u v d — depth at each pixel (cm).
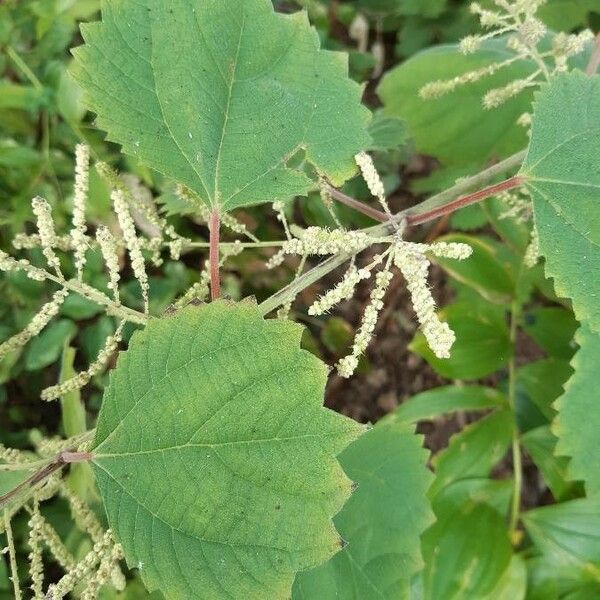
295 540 17
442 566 33
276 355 17
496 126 38
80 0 37
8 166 36
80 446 18
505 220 37
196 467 17
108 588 30
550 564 34
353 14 50
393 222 21
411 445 29
